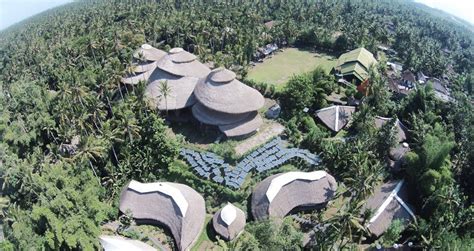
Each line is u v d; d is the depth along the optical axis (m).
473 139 69.69
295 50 124.06
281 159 67.75
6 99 88.94
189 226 55.03
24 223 51.41
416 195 62.66
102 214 55.28
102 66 100.94
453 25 184.88
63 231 48.06
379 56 126.81
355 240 53.19
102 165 66.69
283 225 51.47
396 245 52.69
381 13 171.38
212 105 74.06
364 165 59.81
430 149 61.84
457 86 108.19
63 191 53.22
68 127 71.69
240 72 98.75
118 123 69.62
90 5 199.50
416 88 90.50
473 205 57.97
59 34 139.12
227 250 47.47
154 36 118.38
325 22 136.50
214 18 122.88
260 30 119.69
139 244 52.59
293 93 81.25
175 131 78.88
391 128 69.88
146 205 58.62
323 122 79.69
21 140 74.12
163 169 67.62
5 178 61.38
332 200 61.50
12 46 151.88
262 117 81.94
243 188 62.84
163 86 76.38
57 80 101.94
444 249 48.12
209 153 69.25
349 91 90.25
